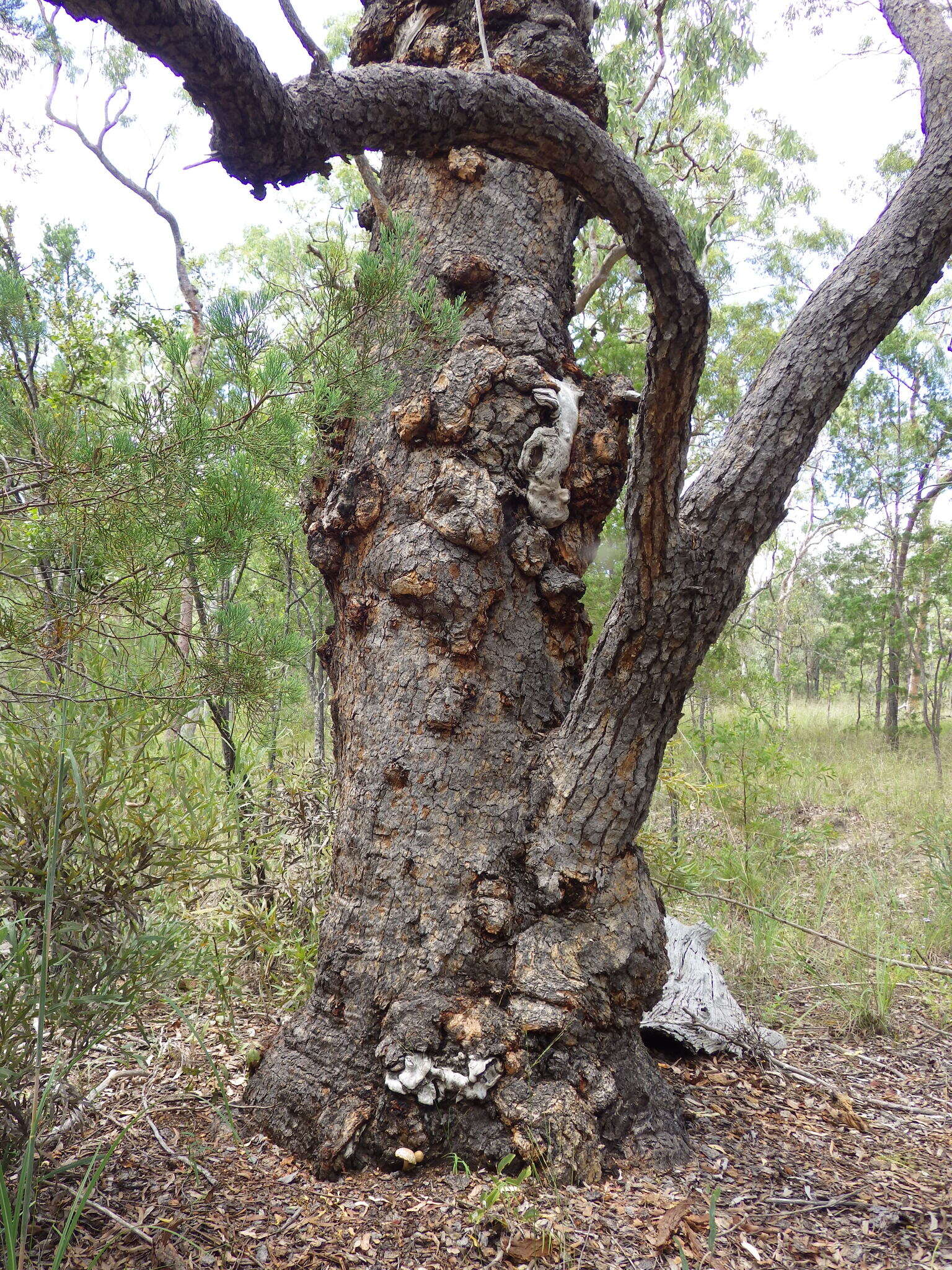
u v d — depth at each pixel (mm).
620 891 2650
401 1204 2240
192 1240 2061
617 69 8859
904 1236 2197
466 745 2658
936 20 3008
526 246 2939
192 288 8039
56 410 2443
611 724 2557
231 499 2297
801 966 4406
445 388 2721
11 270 2426
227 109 1343
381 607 2762
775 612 21484
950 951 4719
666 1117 2617
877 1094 3178
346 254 3307
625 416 2914
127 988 2338
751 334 13898
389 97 1538
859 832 7195
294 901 3674
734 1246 2121
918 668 14383
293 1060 2584
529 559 2725
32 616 2521
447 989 2500
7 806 2342
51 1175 2033
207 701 3188
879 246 2533
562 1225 2143
